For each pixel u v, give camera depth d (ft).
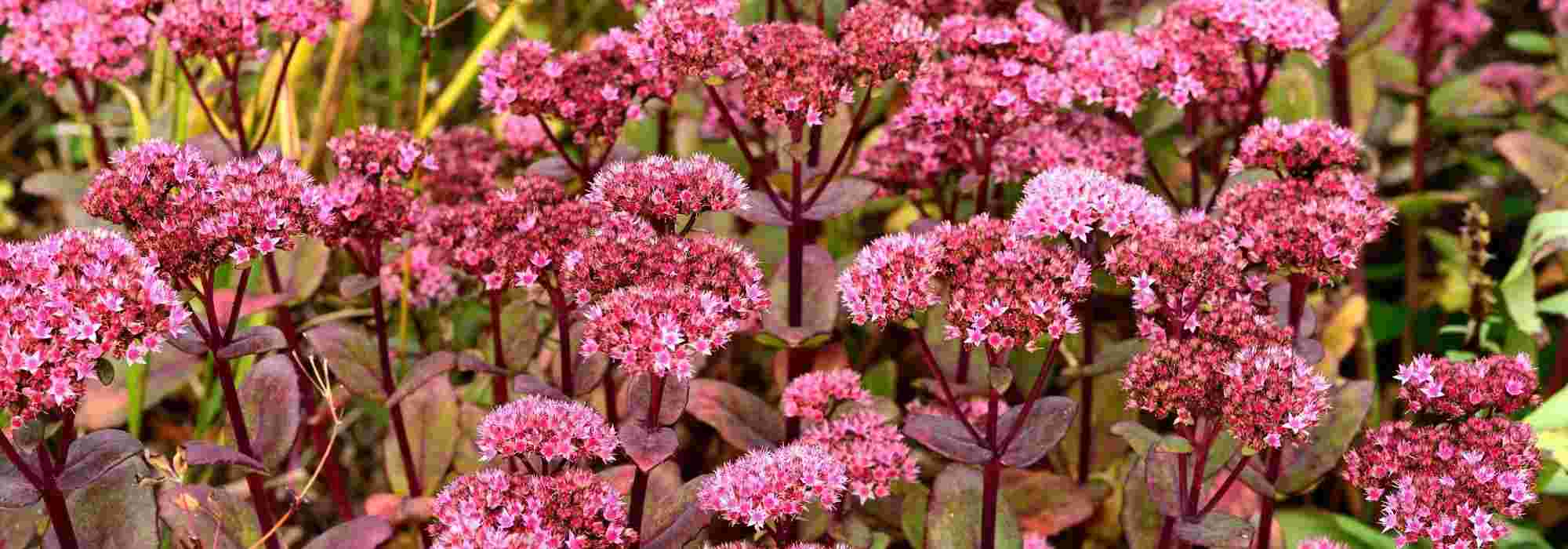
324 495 5.51
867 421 4.46
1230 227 4.36
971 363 4.89
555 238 4.35
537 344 5.03
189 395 5.90
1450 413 4.24
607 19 6.87
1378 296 6.05
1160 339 4.23
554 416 4.02
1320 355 4.55
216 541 4.35
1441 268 5.69
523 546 3.89
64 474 3.99
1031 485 4.85
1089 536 4.99
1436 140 6.34
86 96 5.14
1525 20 7.35
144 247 4.07
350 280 4.59
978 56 4.68
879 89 4.63
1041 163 4.87
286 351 4.87
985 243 4.15
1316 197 4.34
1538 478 4.67
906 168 4.95
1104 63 4.76
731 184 4.26
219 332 4.24
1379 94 5.89
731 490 3.99
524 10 6.70
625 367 4.01
